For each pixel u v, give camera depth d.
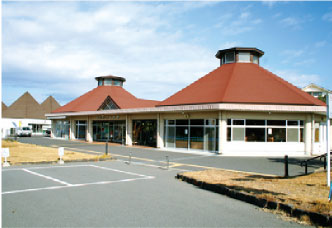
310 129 22.39
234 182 8.90
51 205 6.63
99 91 44.38
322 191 7.53
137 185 9.20
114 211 6.17
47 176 10.76
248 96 22.50
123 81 47.59
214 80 27.25
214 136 22.47
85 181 9.78
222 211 6.32
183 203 6.95
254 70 28.12
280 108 21.36
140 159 17.84
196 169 13.76
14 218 5.66
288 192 7.41
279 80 26.45
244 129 21.91
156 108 25.72
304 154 22.38
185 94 26.77
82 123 39.19
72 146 27.69
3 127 50.91
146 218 5.72
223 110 21.64
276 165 15.56
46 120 62.12
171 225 5.33
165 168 13.95
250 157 20.23
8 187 8.67
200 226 5.31
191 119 24.34
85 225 5.27
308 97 24.69
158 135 26.72
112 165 14.57
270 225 5.44
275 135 22.17
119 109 30.83
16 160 14.94
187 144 24.48
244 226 5.36
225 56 30.91
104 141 35.50
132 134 30.92
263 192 7.40
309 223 5.53
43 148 23.42
